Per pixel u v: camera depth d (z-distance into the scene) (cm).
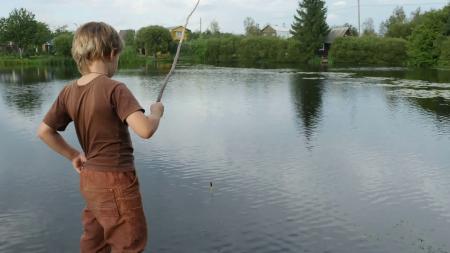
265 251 770
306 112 2066
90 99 228
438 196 1020
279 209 937
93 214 245
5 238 812
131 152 242
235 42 6925
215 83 3350
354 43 6184
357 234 835
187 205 951
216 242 793
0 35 7188
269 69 5022
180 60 7044
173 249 770
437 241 812
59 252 769
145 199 982
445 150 1407
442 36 5394
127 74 4309
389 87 3011
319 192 1035
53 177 1129
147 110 2177
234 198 990
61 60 6406
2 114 2014
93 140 232
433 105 2236
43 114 2016
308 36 6638
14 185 1073
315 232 840
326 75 4100
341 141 1516
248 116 1969
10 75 4284
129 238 236
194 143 1466
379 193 1038
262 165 1234
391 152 1384
